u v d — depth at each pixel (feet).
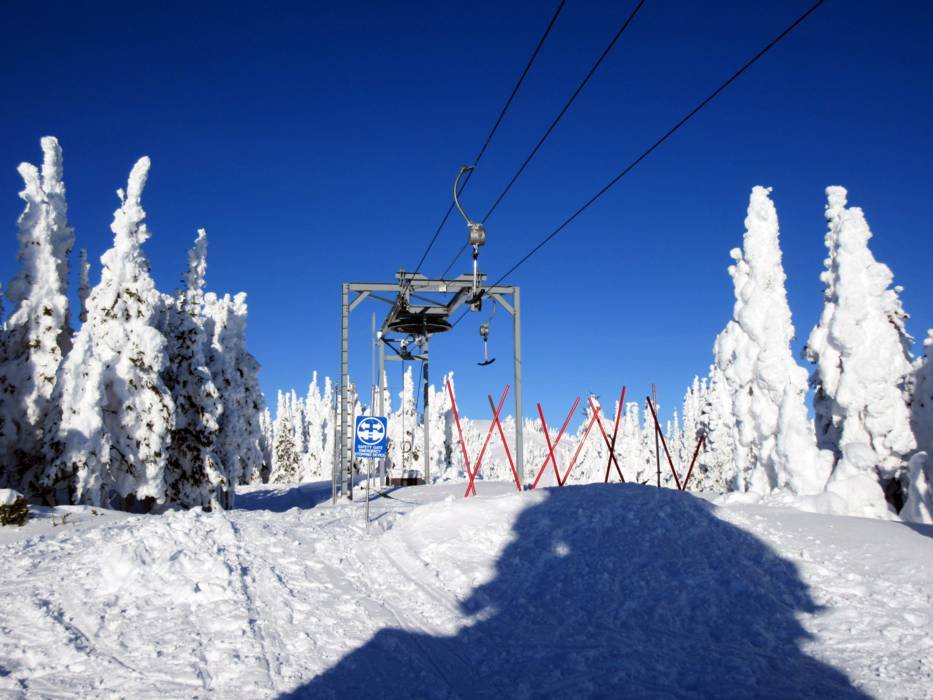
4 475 77.56
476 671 27.22
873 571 36.50
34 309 81.97
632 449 294.05
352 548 43.91
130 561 33.63
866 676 24.81
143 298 87.61
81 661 25.29
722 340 95.81
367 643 29.01
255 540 40.96
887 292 85.30
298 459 314.76
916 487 69.82
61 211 90.02
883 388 83.10
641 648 28.89
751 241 91.81
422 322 131.03
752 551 39.91
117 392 82.99
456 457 287.07
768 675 25.58
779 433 86.02
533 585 37.04
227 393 124.26
